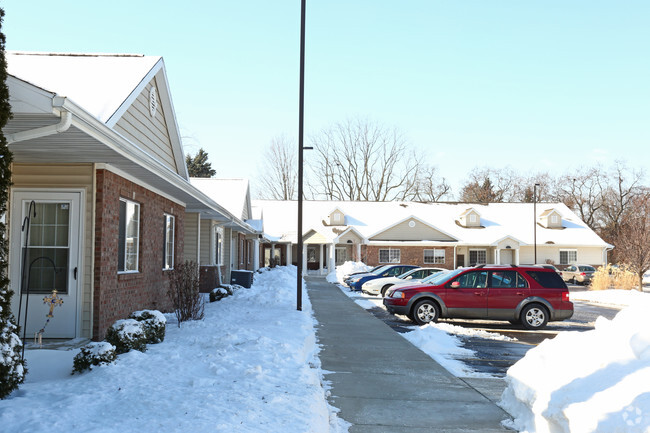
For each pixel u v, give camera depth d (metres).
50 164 10.09
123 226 11.65
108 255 10.45
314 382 7.48
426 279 17.97
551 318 15.70
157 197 14.04
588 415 4.66
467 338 13.50
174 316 14.37
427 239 49.44
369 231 50.47
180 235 16.84
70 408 5.60
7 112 6.08
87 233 10.09
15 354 6.20
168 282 15.25
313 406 6.23
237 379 7.20
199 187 34.34
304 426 5.43
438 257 49.44
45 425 5.05
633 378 4.76
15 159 9.79
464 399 7.51
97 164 10.14
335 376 8.78
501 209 56.00
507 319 15.83
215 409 5.67
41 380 7.32
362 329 14.36
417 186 72.12
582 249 51.12
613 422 4.38
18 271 9.96
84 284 10.07
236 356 8.62
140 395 6.19
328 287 32.25
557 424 5.20
